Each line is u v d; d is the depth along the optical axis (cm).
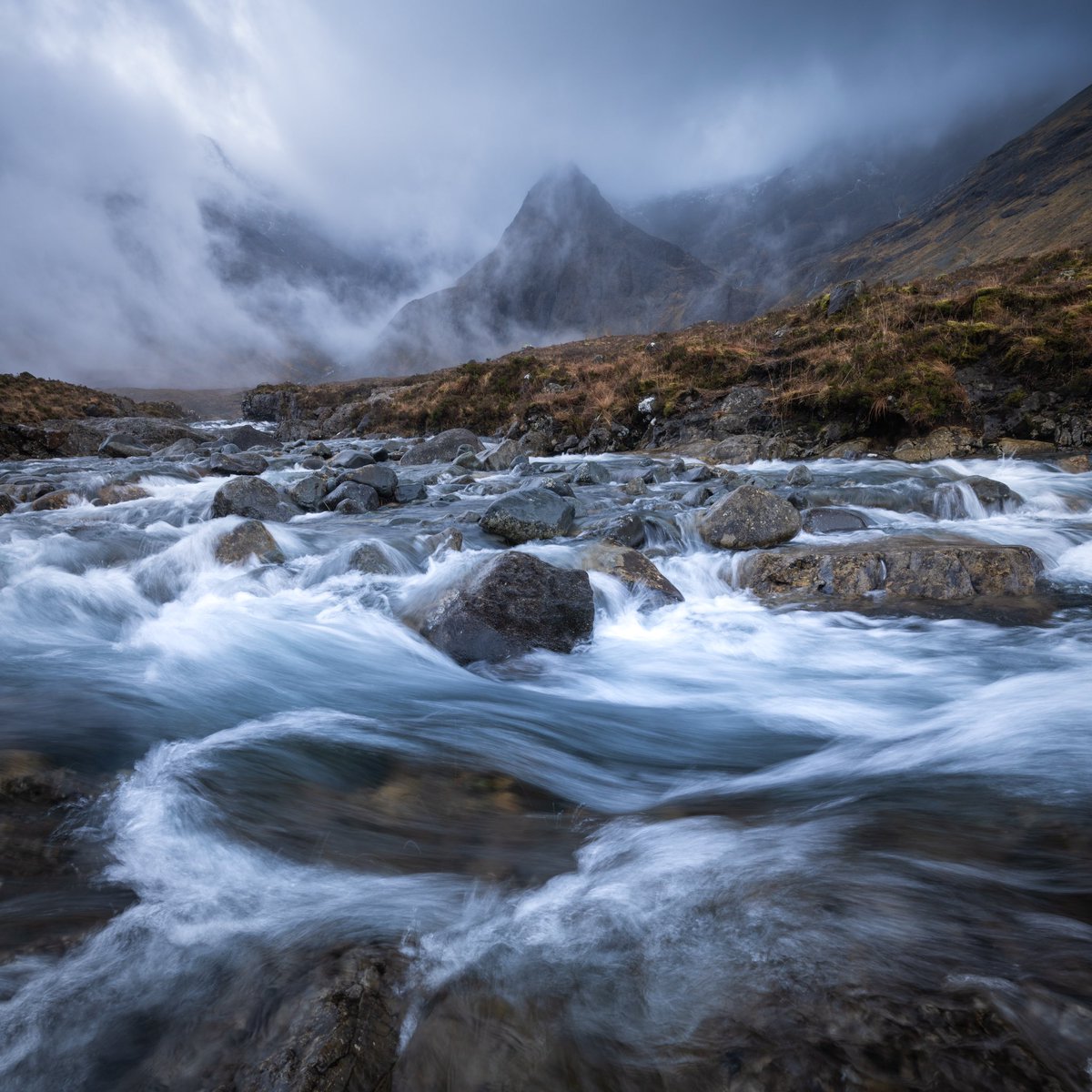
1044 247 9338
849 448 1548
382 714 425
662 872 254
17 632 554
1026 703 433
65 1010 185
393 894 243
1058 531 836
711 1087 155
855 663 537
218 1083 159
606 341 4812
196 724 390
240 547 752
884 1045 159
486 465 1659
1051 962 189
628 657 564
